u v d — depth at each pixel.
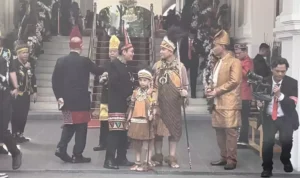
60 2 19.08
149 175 7.23
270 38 14.09
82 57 7.85
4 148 8.72
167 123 7.36
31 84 9.83
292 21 7.46
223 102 7.47
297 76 7.57
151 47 15.10
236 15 15.94
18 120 9.39
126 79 7.40
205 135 10.84
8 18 16.33
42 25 16.48
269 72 8.98
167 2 23.36
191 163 7.97
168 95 7.34
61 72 7.71
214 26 15.36
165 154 8.59
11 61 7.41
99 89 13.16
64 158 7.80
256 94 7.28
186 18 15.68
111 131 7.42
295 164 7.62
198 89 14.85
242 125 9.14
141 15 20.75
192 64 13.97
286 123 7.18
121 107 7.38
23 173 7.26
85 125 7.84
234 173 7.38
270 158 7.23
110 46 7.52
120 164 7.68
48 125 11.89
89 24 20.92
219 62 7.55
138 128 7.21
